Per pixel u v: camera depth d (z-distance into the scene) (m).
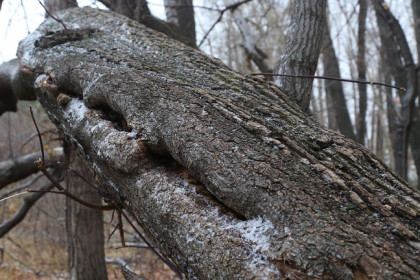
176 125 1.70
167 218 1.58
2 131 9.00
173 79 2.16
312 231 1.25
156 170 1.76
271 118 1.88
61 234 10.23
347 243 1.21
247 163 1.50
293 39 2.71
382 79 11.08
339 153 1.66
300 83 2.60
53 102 2.60
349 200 1.39
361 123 7.57
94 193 5.02
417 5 7.45
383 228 1.29
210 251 1.38
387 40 7.12
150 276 6.94
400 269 1.15
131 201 1.91
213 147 1.58
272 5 7.09
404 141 6.50
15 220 5.46
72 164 4.87
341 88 7.28
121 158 1.79
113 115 2.10
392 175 1.63
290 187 1.41
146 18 4.71
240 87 2.20
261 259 1.29
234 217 1.46
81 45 2.72
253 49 5.32
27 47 2.99
